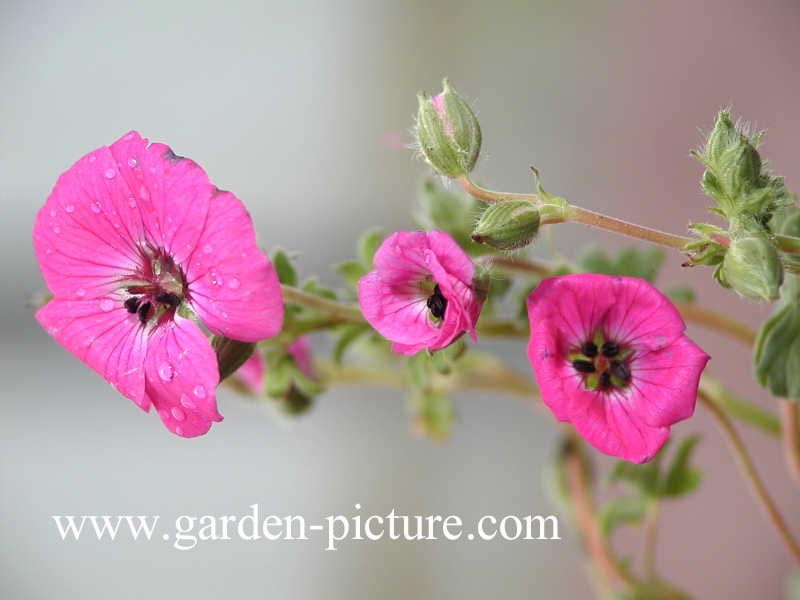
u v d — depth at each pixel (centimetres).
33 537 33
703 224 17
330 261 34
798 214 19
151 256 18
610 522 24
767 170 18
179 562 33
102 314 18
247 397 22
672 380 17
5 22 35
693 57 35
